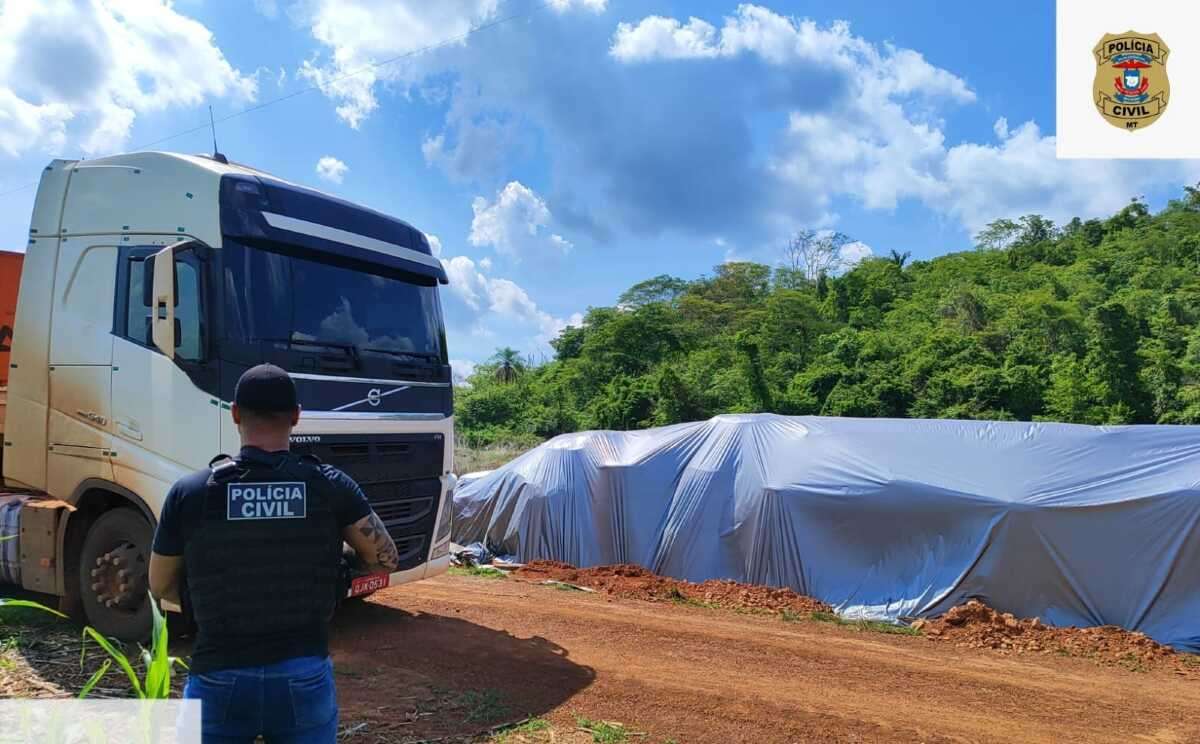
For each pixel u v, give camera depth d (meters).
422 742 4.74
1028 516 9.24
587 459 13.34
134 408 6.07
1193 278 76.31
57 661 5.73
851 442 11.08
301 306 6.23
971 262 110.88
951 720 5.65
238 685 2.59
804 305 78.88
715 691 5.96
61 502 6.59
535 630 7.62
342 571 2.92
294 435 5.85
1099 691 6.62
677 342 81.94
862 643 8.02
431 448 7.08
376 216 7.11
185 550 2.68
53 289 6.65
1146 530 8.87
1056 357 55.84
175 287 5.68
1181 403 48.03
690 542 11.62
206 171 6.02
